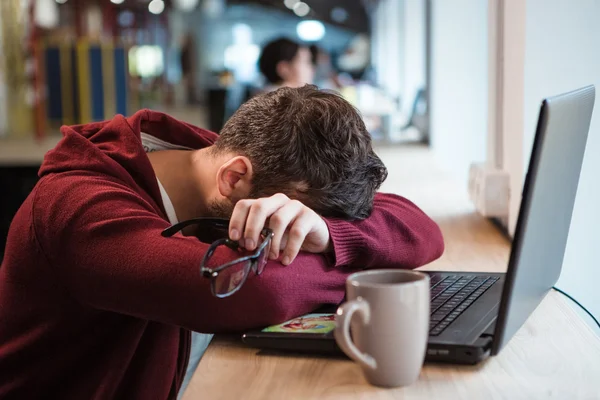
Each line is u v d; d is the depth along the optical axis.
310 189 1.23
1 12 4.60
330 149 1.23
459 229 2.07
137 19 10.80
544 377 0.92
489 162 2.28
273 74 4.75
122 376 1.27
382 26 9.95
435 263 1.67
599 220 1.68
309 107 1.24
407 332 0.87
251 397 0.89
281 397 0.89
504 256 1.74
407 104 6.51
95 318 1.23
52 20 6.02
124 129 1.34
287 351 1.04
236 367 0.99
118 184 1.22
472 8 2.78
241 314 1.06
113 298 1.10
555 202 1.01
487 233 2.01
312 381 0.94
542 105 0.83
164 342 1.31
